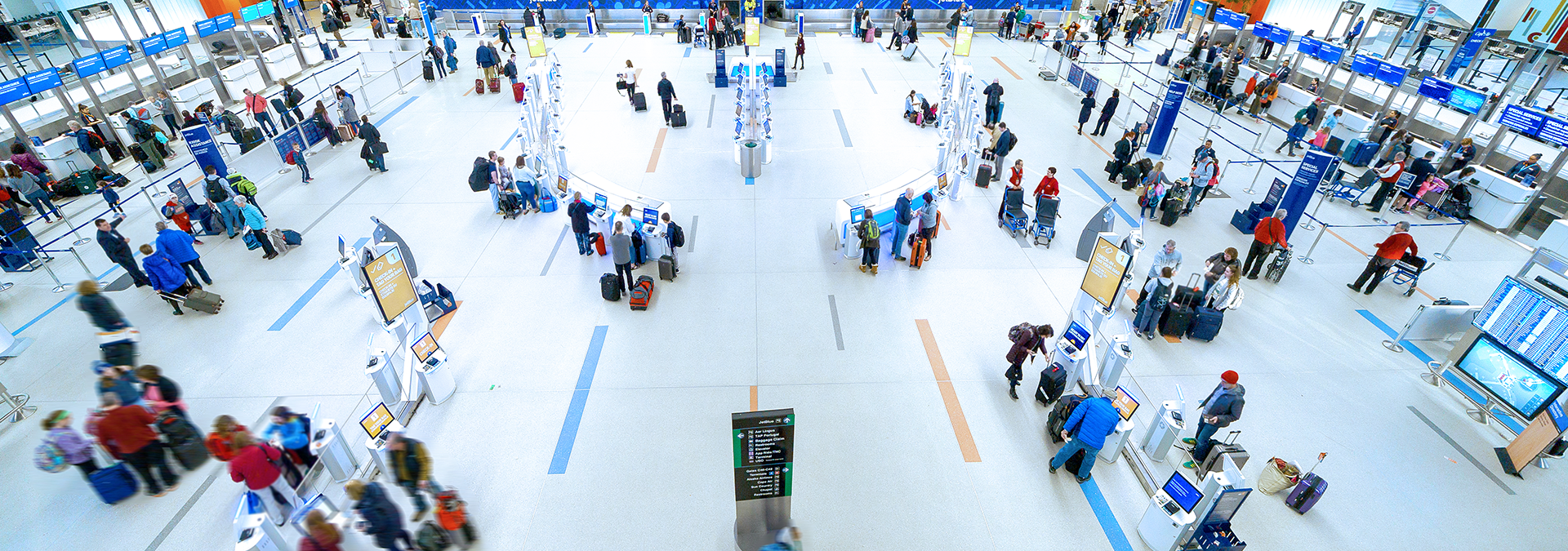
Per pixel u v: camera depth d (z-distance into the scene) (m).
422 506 6.16
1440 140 14.66
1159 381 8.42
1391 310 9.98
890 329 9.38
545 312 9.68
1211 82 20.28
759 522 5.93
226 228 11.59
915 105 17.91
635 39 28.38
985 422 7.73
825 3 30.50
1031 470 7.10
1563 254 8.94
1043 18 31.16
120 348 7.68
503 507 6.59
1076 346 8.06
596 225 11.71
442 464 6.98
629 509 6.58
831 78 22.50
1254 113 19.09
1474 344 8.02
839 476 6.99
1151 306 8.95
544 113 16.03
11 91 12.79
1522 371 7.49
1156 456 7.21
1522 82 14.59
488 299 9.98
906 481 6.94
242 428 5.91
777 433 5.11
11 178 11.62
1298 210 11.21
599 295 10.11
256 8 20.31
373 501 5.43
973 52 26.53
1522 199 11.73
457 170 14.77
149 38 16.00
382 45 26.20
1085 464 6.73
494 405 7.89
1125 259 7.56
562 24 30.33
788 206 13.12
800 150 16.08
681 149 16.08
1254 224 11.97
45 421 6.22
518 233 11.94
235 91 19.17
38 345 9.02
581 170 14.80
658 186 14.02
